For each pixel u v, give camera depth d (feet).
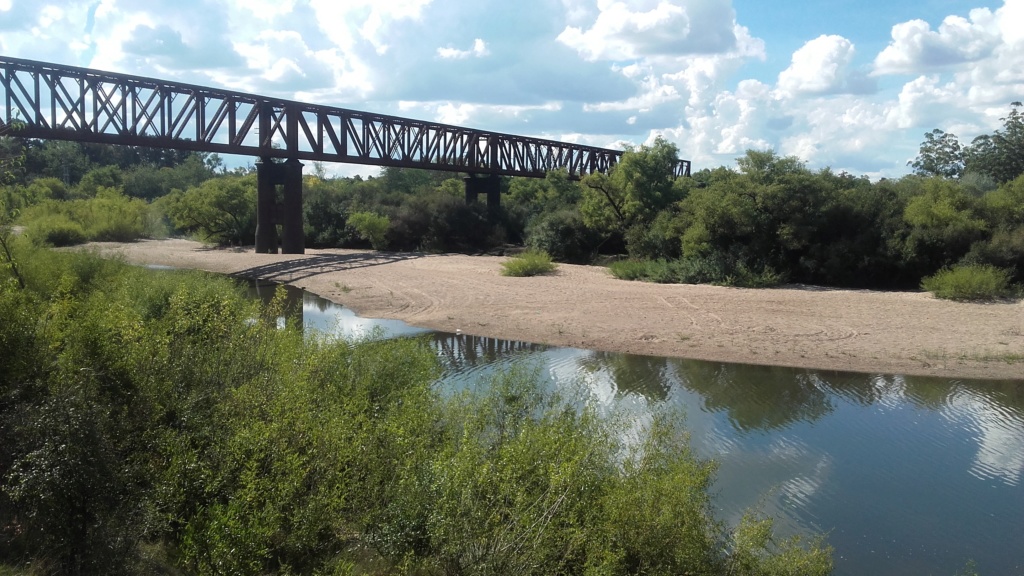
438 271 118.11
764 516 29.55
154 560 18.81
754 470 34.86
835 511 30.48
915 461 36.37
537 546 18.52
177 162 380.58
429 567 19.22
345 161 143.74
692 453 31.32
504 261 130.82
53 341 24.98
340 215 182.19
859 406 46.26
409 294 94.22
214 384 27.14
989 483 33.71
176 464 20.22
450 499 19.63
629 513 20.33
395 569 19.69
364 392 29.73
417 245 173.27
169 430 22.88
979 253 90.48
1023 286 85.30
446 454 22.27
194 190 187.42
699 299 85.51
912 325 69.51
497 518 19.17
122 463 20.61
